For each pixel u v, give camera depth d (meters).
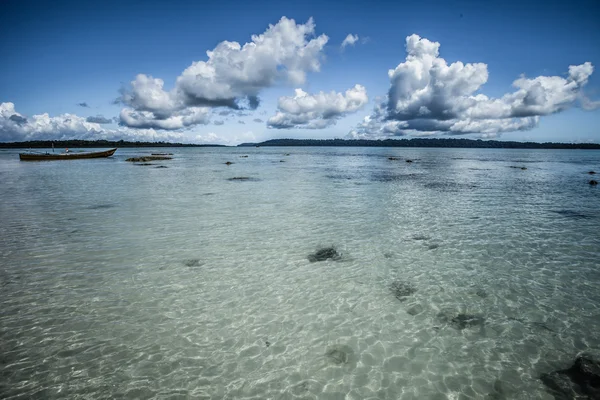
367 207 17.80
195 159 72.56
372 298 7.72
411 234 12.61
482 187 25.98
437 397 4.84
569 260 9.84
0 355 5.63
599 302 7.41
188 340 6.12
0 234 12.30
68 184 26.70
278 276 8.91
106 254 10.34
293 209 17.23
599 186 26.38
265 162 61.94
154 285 8.29
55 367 5.38
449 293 7.92
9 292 7.80
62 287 8.09
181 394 4.87
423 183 28.78
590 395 4.80
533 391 4.92
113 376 5.20
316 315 7.01
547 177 34.22
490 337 6.22
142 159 61.25
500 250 10.76
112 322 6.66
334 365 5.51
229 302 7.52
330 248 11.09
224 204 18.55
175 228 13.40
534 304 7.37
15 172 37.09
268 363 5.54
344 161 66.94
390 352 5.82
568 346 5.93
